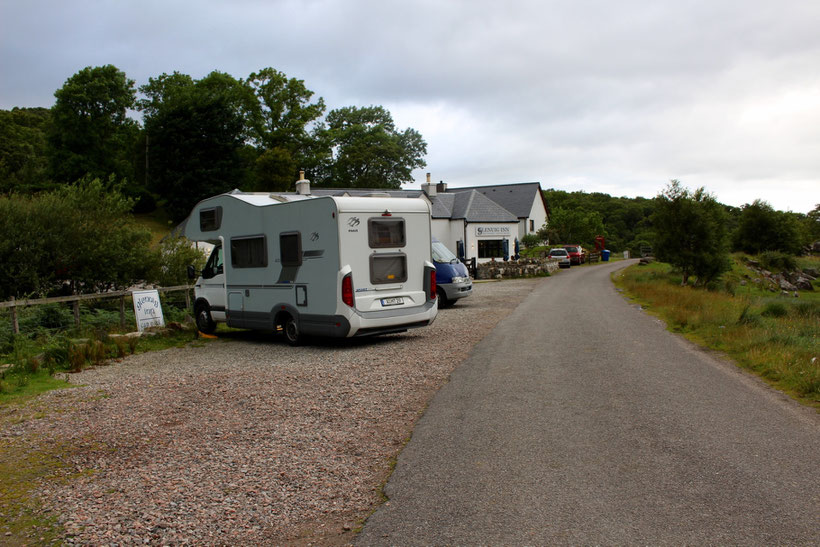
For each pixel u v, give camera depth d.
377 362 9.38
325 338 12.55
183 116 55.78
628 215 91.81
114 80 58.78
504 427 5.68
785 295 30.38
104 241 14.55
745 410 6.02
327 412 6.47
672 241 24.33
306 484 4.47
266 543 3.58
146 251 15.72
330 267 10.79
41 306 12.83
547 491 4.14
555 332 11.86
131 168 61.97
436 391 7.23
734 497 3.92
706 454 4.75
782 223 45.44
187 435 5.81
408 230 11.53
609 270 38.59
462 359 9.30
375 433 5.67
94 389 8.05
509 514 3.81
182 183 54.41
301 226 11.27
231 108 57.09
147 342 12.28
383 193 12.52
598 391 6.95
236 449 5.34
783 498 3.88
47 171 56.50
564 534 3.50
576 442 5.16
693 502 3.87
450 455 4.96
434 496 4.14
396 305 11.34
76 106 57.53
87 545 3.60
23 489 4.55
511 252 47.09
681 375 7.75
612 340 10.74
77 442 5.71
